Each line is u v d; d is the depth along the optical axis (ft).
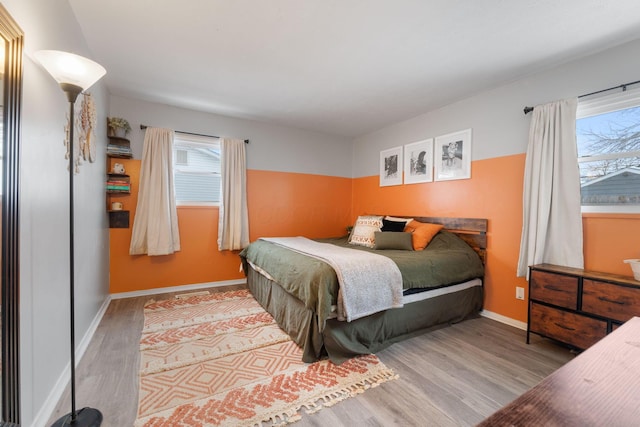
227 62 8.24
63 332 5.52
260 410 4.96
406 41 7.09
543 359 6.82
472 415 4.93
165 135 11.44
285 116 12.99
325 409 5.04
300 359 6.70
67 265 5.77
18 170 3.77
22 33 3.80
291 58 7.98
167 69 8.68
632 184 6.88
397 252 9.61
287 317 7.96
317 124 14.12
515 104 9.07
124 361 6.49
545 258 8.09
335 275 6.66
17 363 3.73
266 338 7.72
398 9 5.93
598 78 7.32
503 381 5.92
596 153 7.48
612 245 7.02
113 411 4.90
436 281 8.30
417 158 12.57
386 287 7.13
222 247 12.69
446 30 6.61
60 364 5.36
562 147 7.75
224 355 6.82
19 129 3.79
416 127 12.72
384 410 5.03
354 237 12.09
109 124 10.26
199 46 7.44
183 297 11.18
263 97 10.80
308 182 15.26
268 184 14.11
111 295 10.90
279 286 8.66
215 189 13.03
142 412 4.88
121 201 10.96
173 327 8.36
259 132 13.83
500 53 7.55
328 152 15.89
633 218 6.73
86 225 7.40
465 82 9.26
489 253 9.68
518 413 1.58
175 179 12.22
